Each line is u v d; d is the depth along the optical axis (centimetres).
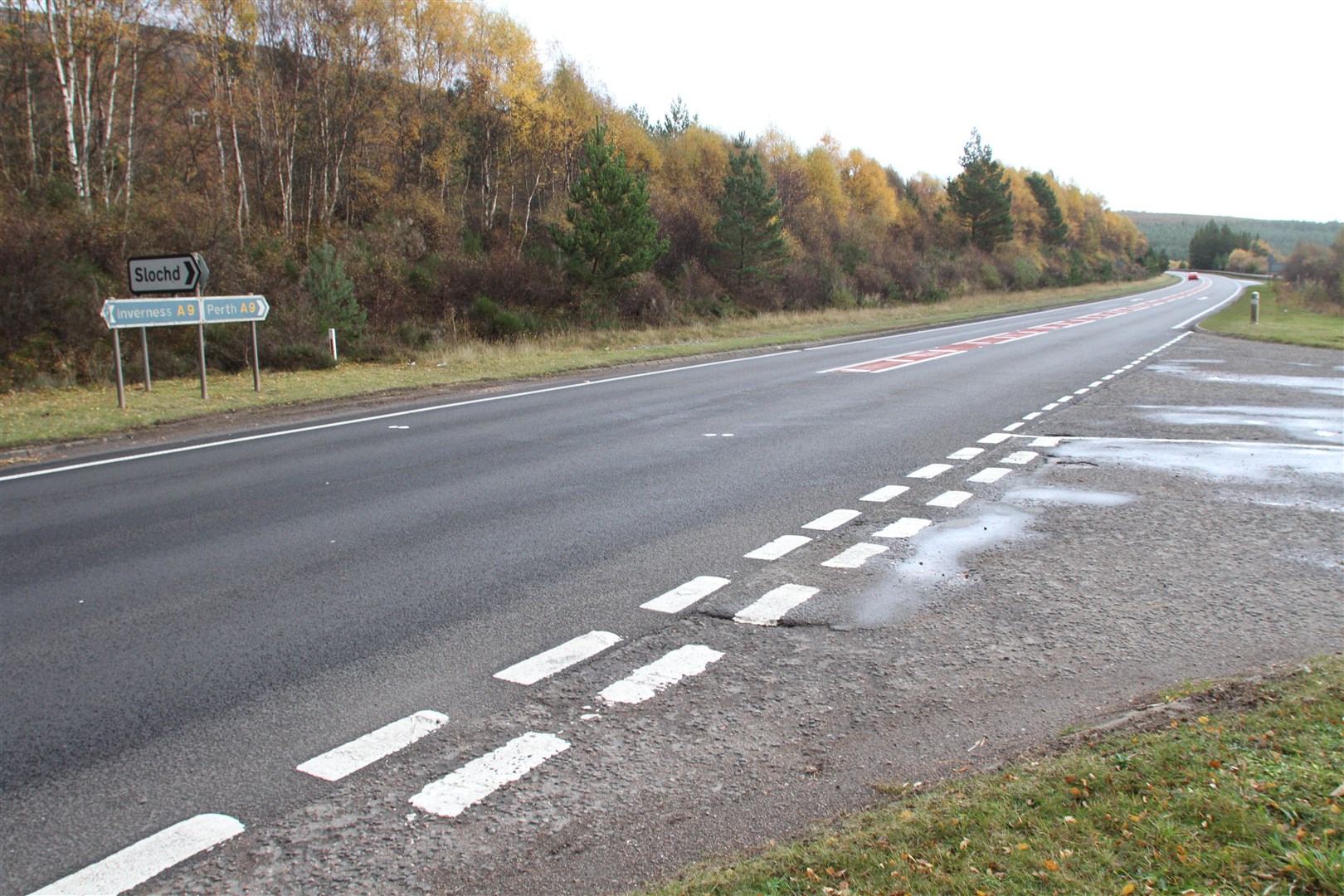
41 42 2822
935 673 486
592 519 814
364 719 439
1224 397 1612
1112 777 325
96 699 461
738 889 285
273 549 723
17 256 2106
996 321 4309
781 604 594
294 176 4025
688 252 4819
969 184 8638
